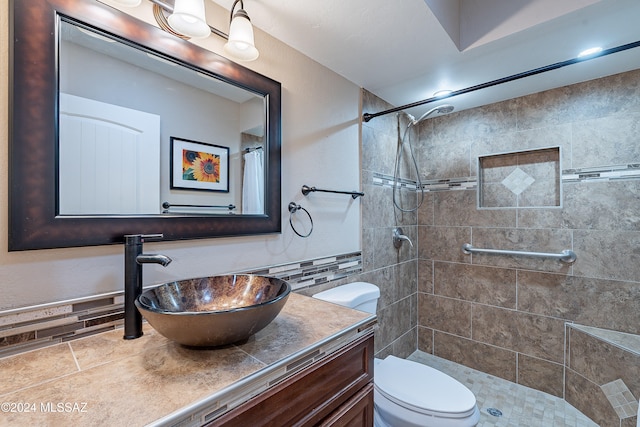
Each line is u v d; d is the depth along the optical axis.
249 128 1.24
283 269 1.38
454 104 2.12
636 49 1.40
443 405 1.17
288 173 1.40
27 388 0.58
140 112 0.95
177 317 0.61
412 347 2.39
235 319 0.65
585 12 1.16
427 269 2.40
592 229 1.74
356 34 1.32
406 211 2.31
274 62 1.34
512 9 1.32
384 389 1.28
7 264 0.73
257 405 0.61
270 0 1.10
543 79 1.74
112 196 0.88
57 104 0.78
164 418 0.49
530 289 1.95
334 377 0.80
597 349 1.61
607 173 1.69
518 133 1.99
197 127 1.08
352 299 1.48
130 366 0.66
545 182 1.95
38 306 0.77
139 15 0.94
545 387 1.89
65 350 0.75
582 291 1.77
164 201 1.00
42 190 0.76
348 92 1.77
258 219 1.25
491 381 2.03
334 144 1.67
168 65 1.01
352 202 1.79
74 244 0.80
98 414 0.50
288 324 0.89
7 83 0.71
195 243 1.08
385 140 2.09
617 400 1.50
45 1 0.76
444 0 1.30
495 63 1.58
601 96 1.71
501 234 2.06
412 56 1.51
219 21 1.14
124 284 0.84
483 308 2.13
